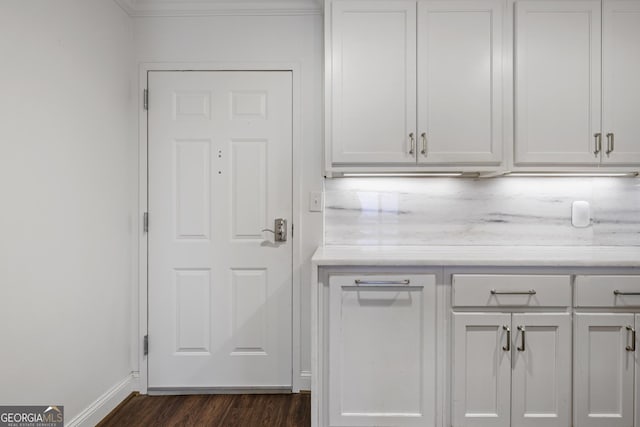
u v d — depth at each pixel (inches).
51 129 65.8
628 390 70.3
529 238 91.0
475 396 70.8
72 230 71.1
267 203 91.4
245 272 91.1
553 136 78.7
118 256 86.2
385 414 71.6
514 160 79.1
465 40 78.5
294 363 91.4
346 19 78.9
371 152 79.0
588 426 70.3
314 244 91.1
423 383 71.1
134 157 90.8
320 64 90.8
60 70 67.9
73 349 71.3
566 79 78.6
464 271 71.1
